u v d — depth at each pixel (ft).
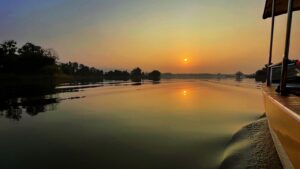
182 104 75.25
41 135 38.40
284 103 15.92
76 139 35.65
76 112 60.49
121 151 29.91
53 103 78.95
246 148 28.37
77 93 118.62
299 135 12.06
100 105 73.72
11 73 261.85
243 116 51.93
